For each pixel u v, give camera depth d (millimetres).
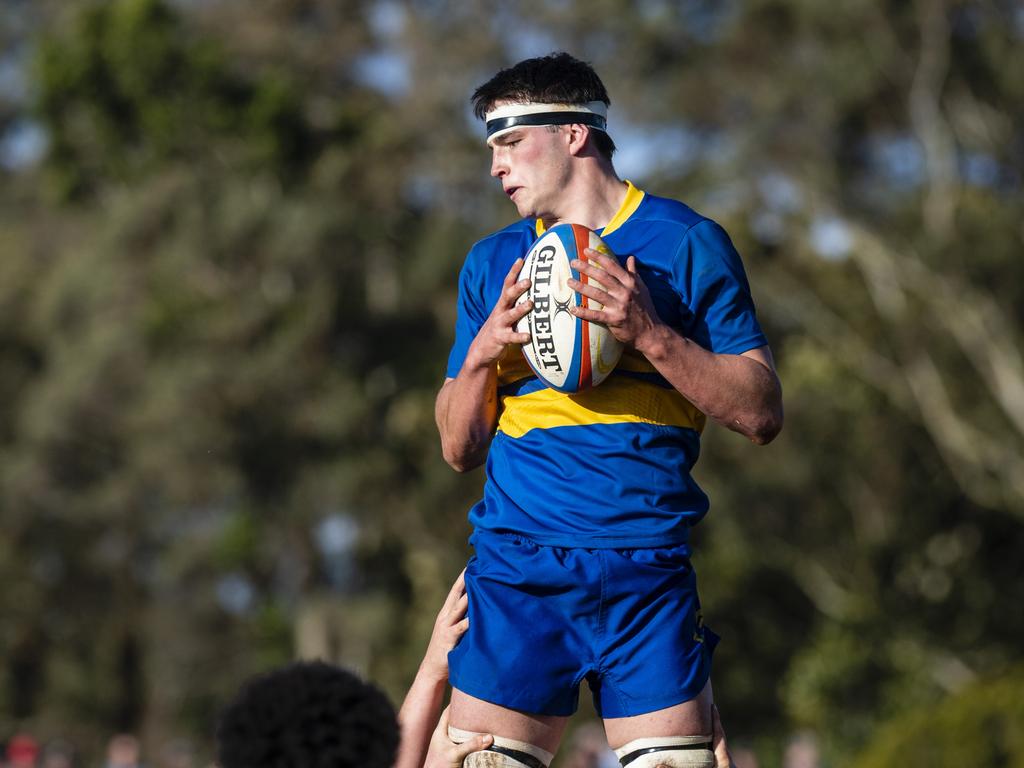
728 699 103438
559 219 13703
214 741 9156
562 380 12750
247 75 115500
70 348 115625
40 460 123875
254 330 107875
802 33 97625
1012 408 99938
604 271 12602
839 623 102625
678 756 12688
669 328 12742
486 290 14141
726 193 102188
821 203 100562
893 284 102875
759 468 101500
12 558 131375
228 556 116375
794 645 105438
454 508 108125
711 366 12734
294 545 116125
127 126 110562
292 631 119750
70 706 138000
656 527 12961
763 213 102312
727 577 102000
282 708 8945
